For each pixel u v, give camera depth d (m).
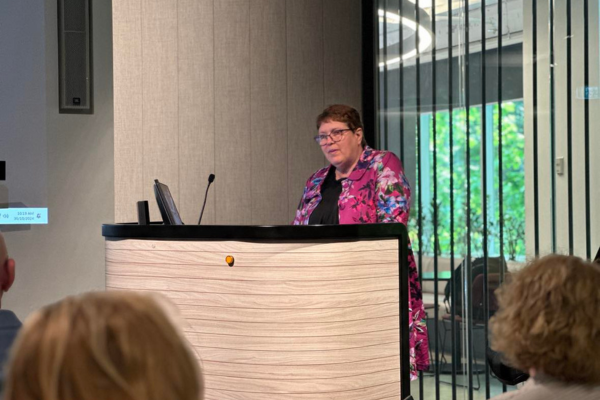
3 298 4.58
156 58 4.69
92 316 0.61
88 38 4.65
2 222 4.57
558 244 3.67
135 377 0.59
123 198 4.64
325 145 3.28
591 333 1.16
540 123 3.74
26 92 4.59
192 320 2.53
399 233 2.54
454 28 4.22
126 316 0.61
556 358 1.17
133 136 4.66
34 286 4.62
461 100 4.18
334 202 3.31
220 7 4.77
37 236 4.61
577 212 3.59
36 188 4.61
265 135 4.82
